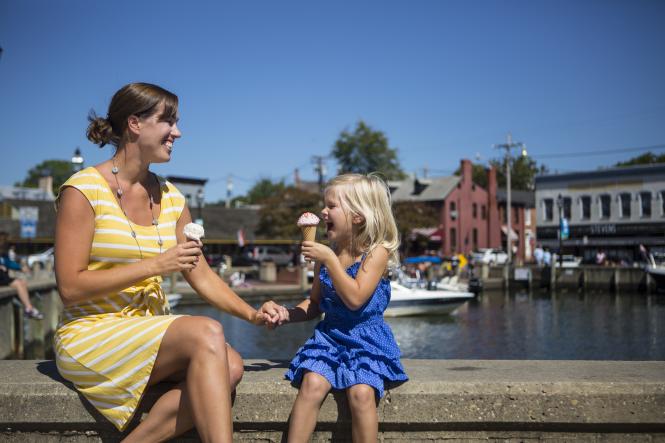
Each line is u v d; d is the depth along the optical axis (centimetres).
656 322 2316
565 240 5819
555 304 3147
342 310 308
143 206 321
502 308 2898
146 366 282
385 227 315
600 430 309
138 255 308
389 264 318
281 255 5616
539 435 310
